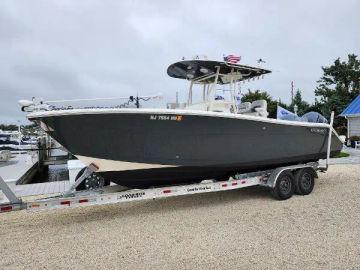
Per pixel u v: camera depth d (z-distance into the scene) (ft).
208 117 17.66
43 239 14.38
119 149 16.39
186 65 20.34
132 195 16.81
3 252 12.92
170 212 18.45
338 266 10.83
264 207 19.07
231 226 15.51
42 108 16.71
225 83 22.33
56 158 53.11
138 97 18.94
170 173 18.10
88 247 13.20
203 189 18.60
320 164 24.95
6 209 14.37
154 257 11.96
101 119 15.57
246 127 19.20
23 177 35.14
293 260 11.37
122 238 14.19
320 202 19.98
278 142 20.93
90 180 18.75
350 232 14.17
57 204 15.25
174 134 17.11
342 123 88.58
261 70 21.21
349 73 99.04
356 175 30.30
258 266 10.94
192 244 13.17
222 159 18.81
